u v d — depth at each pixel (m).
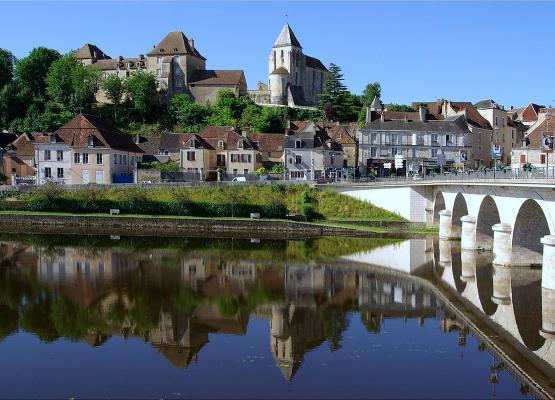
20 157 108.19
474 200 58.28
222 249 63.41
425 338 30.78
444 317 34.91
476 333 31.67
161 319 34.75
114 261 54.38
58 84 147.25
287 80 157.12
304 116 143.50
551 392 23.77
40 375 26.08
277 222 79.19
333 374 25.69
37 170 99.50
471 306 37.47
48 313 36.00
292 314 35.84
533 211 46.81
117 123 141.00
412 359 27.56
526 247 48.78
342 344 29.80
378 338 30.88
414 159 107.00
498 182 46.19
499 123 119.50
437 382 24.81
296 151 106.00
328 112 144.75
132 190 89.31
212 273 48.84
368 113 110.44
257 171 106.56
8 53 156.75
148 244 67.00
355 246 66.00
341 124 134.88
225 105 142.38
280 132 135.38
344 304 38.28
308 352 28.62
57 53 157.38
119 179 102.25
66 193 89.12
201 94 150.38
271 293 41.50
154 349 29.38
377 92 164.38
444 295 40.56
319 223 80.38
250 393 23.77
